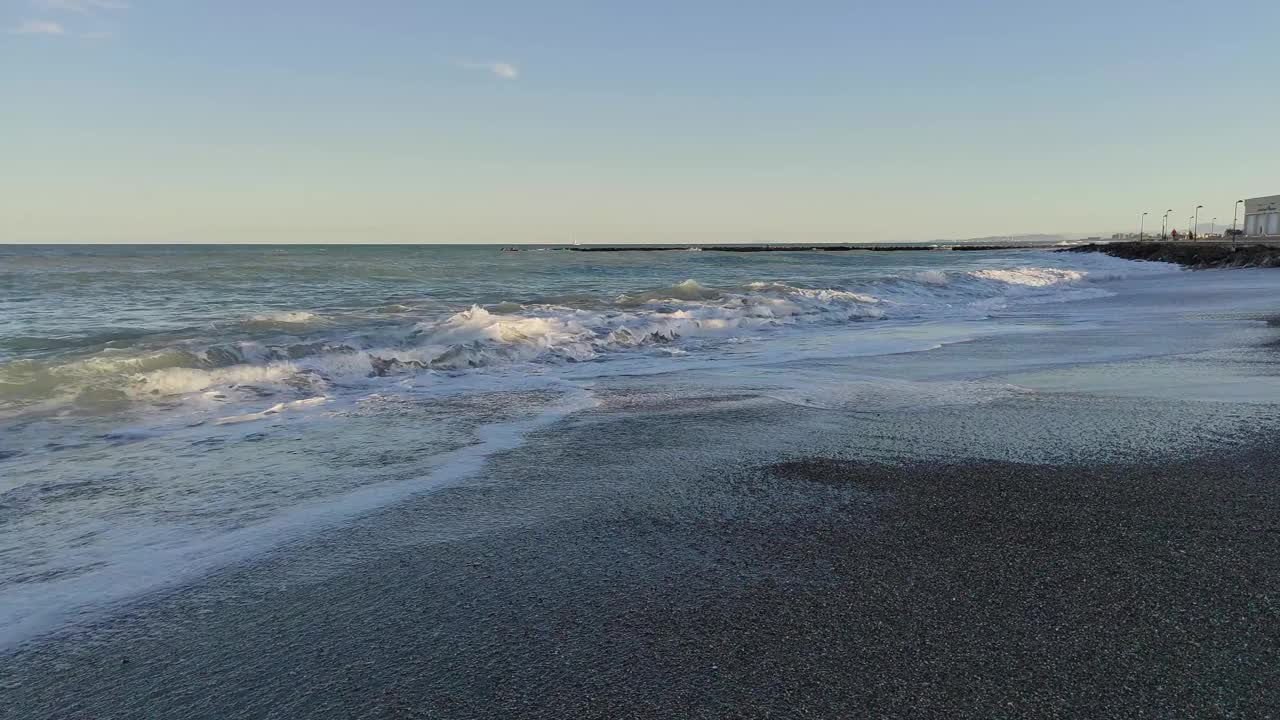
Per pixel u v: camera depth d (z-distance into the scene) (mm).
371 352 7512
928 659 2104
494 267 34281
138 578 2709
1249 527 3041
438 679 2053
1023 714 1854
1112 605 2396
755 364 7914
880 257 61969
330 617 2416
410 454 4371
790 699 1932
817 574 2676
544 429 4984
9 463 4172
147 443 4633
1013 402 5660
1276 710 1854
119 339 8359
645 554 2887
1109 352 8352
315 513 3379
